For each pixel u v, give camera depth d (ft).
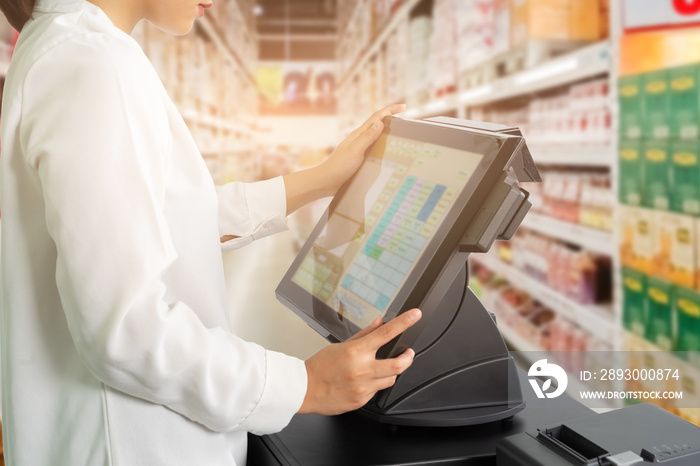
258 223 3.96
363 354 2.56
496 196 2.71
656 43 9.78
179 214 2.83
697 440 2.50
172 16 2.96
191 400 2.50
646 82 9.70
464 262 2.89
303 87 30.86
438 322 3.09
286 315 7.47
